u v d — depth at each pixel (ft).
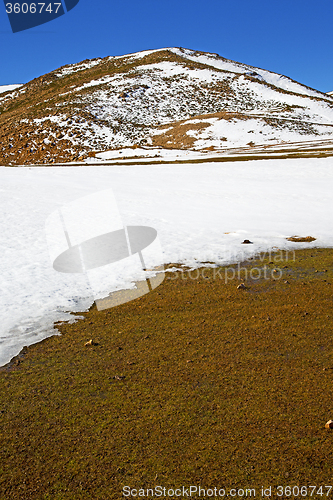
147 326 23.47
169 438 13.70
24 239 48.24
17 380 18.02
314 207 64.03
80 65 561.43
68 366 19.08
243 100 355.36
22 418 15.21
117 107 335.67
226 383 16.93
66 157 240.94
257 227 52.03
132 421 14.69
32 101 433.89
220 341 20.99
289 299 26.96
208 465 12.51
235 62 515.50
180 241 45.68
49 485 12.05
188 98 359.25
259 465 12.47
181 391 16.46
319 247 41.24
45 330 23.39
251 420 14.46
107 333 22.70
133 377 17.75
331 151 142.82
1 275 34.60
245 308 25.66
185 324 23.48
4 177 123.54
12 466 12.84
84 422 14.78
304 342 20.47
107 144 260.62
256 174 106.73
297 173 102.17
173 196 81.97
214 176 109.40
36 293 29.91
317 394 15.90
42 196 82.53
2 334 22.82
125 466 12.61
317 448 13.07
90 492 11.71
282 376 17.33
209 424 14.33
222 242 44.83
